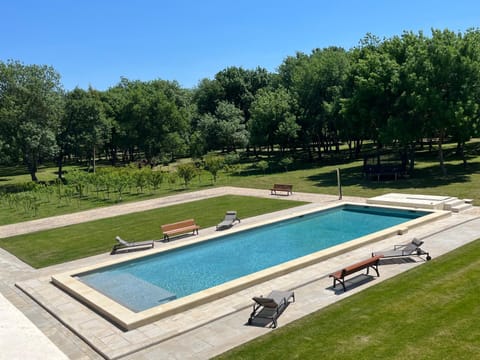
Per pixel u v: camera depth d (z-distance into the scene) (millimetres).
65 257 17922
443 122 29672
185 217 24875
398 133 31656
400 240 16734
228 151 68562
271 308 10906
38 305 12578
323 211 23672
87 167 70188
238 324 10281
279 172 45375
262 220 22469
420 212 21328
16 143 46750
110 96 77938
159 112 63938
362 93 35344
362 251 15617
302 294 11898
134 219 25453
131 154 75562
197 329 10180
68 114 55031
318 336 9312
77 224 25094
